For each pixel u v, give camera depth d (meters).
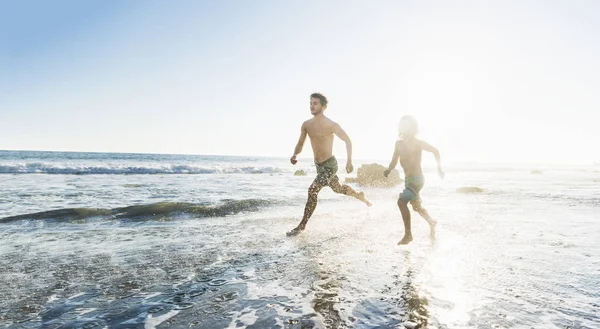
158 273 3.23
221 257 3.78
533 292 2.76
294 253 3.97
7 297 2.61
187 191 11.71
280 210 7.52
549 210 7.97
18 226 5.45
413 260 3.70
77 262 3.55
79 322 2.21
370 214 7.11
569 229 5.60
